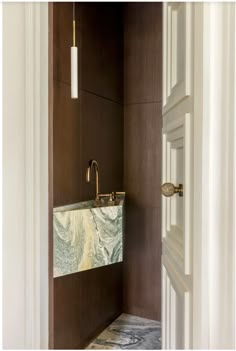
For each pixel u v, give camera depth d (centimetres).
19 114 101
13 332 100
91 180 206
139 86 247
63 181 172
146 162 245
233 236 61
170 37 105
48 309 109
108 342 208
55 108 163
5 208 97
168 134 108
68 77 174
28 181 104
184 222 81
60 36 165
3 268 96
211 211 66
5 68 96
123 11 249
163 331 113
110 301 236
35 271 105
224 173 63
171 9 104
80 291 194
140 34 245
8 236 98
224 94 63
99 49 215
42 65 106
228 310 63
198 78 69
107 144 228
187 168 78
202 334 66
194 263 72
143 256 247
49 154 109
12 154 99
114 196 212
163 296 115
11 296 99
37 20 105
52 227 113
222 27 64
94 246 150
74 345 186
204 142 66
